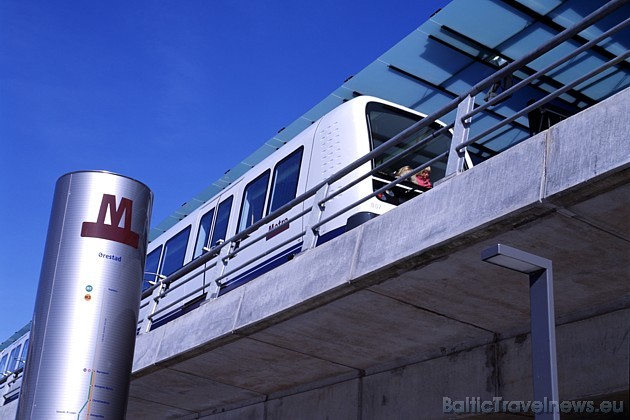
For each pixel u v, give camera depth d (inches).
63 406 313.4
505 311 320.8
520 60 287.0
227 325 377.7
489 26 616.7
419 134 469.1
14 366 940.0
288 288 345.4
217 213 601.6
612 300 299.0
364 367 402.3
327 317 343.9
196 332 402.9
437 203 283.1
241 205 560.4
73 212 338.6
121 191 346.0
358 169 431.5
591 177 229.6
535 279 220.4
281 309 343.0
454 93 702.5
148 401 512.4
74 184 343.6
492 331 339.6
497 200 258.4
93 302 326.3
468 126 305.3
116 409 323.3
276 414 458.0
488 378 337.1
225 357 410.6
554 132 247.4
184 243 650.8
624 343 289.1
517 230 260.4
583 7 590.9
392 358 384.5
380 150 344.2
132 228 344.5
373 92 710.5
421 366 370.9
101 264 332.2
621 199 237.5
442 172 466.9
